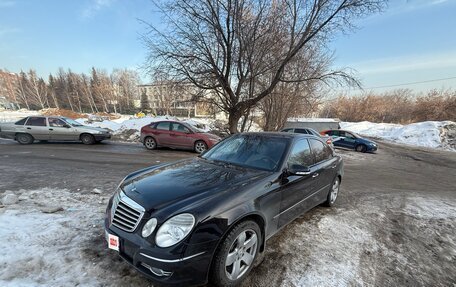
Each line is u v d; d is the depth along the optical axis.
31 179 5.20
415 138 23.72
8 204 3.66
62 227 2.97
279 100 18.52
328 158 4.19
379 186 6.46
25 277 2.08
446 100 36.53
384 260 2.75
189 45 12.53
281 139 3.39
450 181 7.85
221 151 3.55
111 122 17.36
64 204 3.79
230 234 2.06
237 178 2.57
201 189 2.28
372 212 4.27
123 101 75.94
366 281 2.35
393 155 14.79
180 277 1.84
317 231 3.35
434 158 14.02
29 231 2.82
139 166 7.06
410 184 7.00
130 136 14.23
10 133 10.51
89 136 11.24
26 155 7.89
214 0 11.80
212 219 1.95
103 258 2.41
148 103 67.75
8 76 78.31
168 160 8.44
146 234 1.92
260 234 2.43
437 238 3.40
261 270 2.44
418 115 39.88
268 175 2.70
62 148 9.81
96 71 79.50
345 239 3.18
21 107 79.44
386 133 29.94
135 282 2.11
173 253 1.82
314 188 3.58
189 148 10.55
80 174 5.79
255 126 20.66
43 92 75.75
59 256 2.39
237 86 14.20
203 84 13.43
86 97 74.44
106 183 5.12
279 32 12.80
